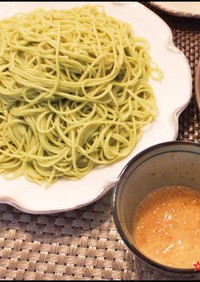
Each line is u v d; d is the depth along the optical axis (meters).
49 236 0.22
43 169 0.24
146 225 0.19
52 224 0.22
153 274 0.20
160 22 0.28
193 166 0.20
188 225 0.19
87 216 0.22
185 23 0.30
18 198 0.22
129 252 0.21
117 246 0.21
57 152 0.24
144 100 0.26
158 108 0.25
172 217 0.20
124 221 0.17
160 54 0.27
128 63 0.26
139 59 0.27
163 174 0.20
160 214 0.20
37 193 0.22
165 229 0.19
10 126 0.24
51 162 0.23
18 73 0.24
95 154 0.24
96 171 0.23
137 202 0.20
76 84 0.23
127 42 0.27
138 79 0.26
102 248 0.21
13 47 0.25
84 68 0.24
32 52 0.24
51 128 0.24
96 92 0.24
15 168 0.24
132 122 0.25
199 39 0.29
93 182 0.22
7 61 0.25
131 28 0.28
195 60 0.28
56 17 0.27
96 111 0.24
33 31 0.25
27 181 0.23
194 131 0.25
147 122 0.25
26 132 0.24
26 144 0.24
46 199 0.22
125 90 0.26
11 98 0.24
